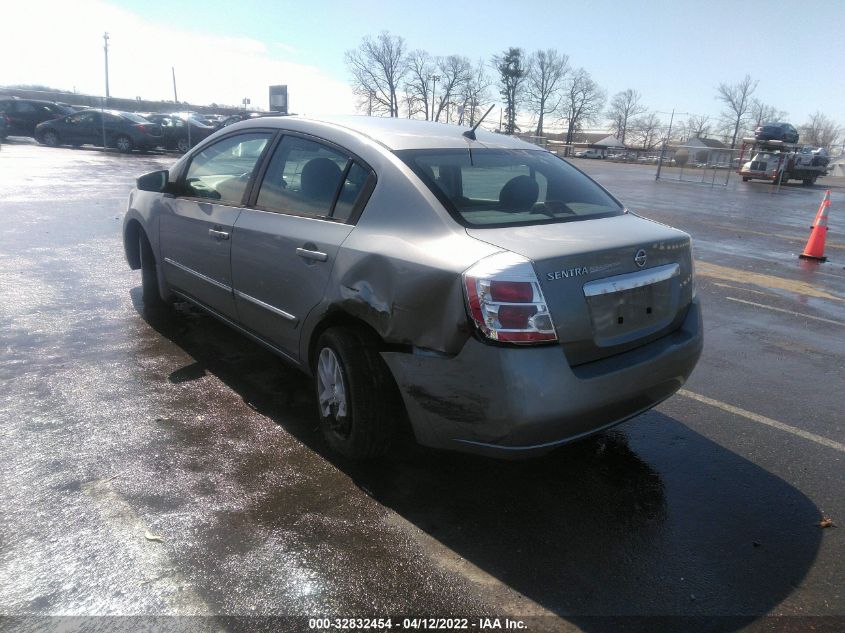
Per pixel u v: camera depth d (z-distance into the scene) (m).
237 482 3.15
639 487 3.30
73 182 14.55
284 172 3.85
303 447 3.51
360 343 3.15
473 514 3.00
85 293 6.08
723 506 3.17
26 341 4.82
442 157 3.41
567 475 3.39
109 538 2.69
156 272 5.44
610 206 3.64
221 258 4.19
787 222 15.12
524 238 2.86
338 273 3.22
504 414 2.64
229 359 4.66
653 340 3.19
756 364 5.21
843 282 8.53
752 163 31.34
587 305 2.80
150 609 2.33
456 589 2.51
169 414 3.80
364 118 3.99
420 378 2.88
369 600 2.43
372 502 3.05
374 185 3.27
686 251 3.38
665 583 2.60
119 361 4.53
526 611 2.42
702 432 3.96
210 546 2.68
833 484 3.41
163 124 27.25
